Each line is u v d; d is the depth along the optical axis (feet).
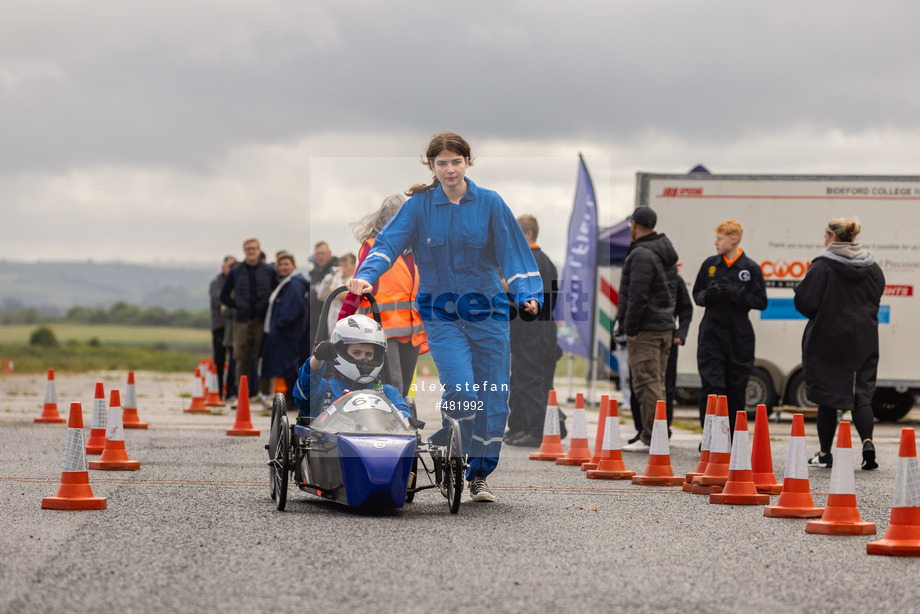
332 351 49.01
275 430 51.16
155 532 42.45
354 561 37.50
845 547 41.68
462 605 31.76
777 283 112.88
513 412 79.71
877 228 112.57
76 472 48.01
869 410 68.64
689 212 112.06
